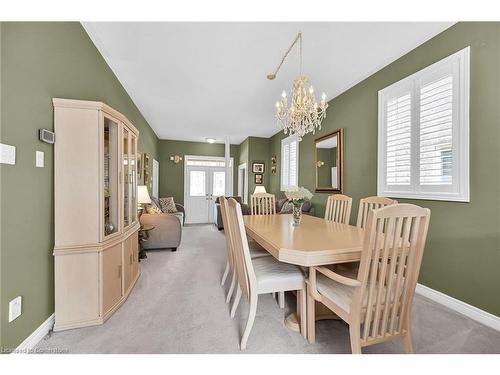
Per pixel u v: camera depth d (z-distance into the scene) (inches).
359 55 98.9
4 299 48.8
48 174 62.6
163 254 141.3
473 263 72.7
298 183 197.8
